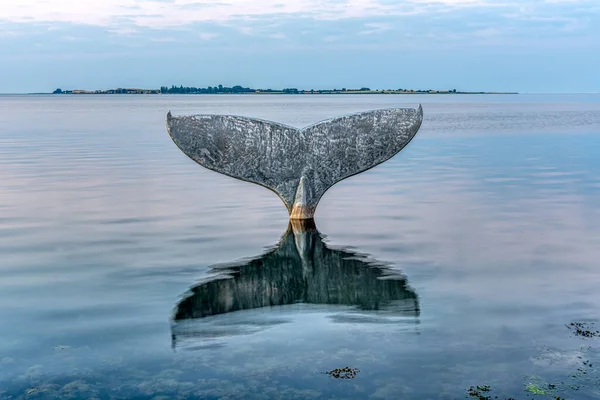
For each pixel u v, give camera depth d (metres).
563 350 5.16
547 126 37.41
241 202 12.31
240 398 4.49
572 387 4.59
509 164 18.00
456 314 5.95
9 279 7.22
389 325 5.71
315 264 7.77
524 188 13.55
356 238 9.16
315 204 10.34
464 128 36.16
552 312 5.98
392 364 4.95
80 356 5.14
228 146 9.79
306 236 9.32
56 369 4.93
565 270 7.34
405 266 7.62
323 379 4.73
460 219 10.39
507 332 5.52
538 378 4.72
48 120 49.66
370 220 10.44
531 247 8.45
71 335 5.55
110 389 4.63
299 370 4.88
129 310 6.17
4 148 23.92
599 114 57.56
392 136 10.15
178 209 11.56
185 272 7.47
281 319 5.91
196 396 4.53
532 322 5.73
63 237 9.32
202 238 9.25
